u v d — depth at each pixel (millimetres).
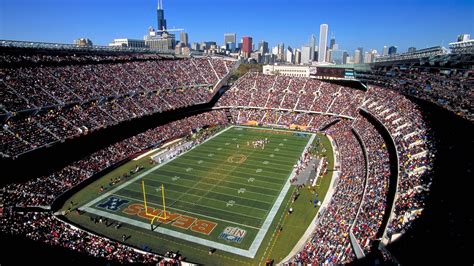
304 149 63906
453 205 26281
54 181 44719
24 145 45219
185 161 57438
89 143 56656
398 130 48312
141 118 67125
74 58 71750
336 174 50312
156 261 28094
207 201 41875
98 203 41469
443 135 39406
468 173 28875
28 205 37562
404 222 26453
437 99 47188
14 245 26719
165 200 42281
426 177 31906
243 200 42094
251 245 32375
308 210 39156
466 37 57188
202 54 114562
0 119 47375
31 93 54938
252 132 77750
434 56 50531
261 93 93875
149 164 55938
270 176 50125
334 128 75438
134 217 38031
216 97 94688
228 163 56188
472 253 20625
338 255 26266
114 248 29391
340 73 95312
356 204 34938
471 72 41031
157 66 87750
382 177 38031
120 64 79688
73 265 24984
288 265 26906
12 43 61250
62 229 32188
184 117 81625
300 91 91500
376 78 77688
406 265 20781
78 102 60000
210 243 32812
